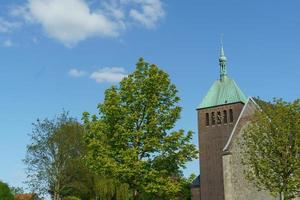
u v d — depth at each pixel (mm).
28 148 69250
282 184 42062
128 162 34531
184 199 83188
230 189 64875
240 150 65000
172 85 38531
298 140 41375
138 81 37969
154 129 36438
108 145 36750
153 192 35156
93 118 38750
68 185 68750
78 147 69938
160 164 36125
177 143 36406
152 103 36938
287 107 42812
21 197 75875
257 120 44656
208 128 93188
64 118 72062
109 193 62688
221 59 96875
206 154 91875
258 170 43406
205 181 90125
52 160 69500
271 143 42281
